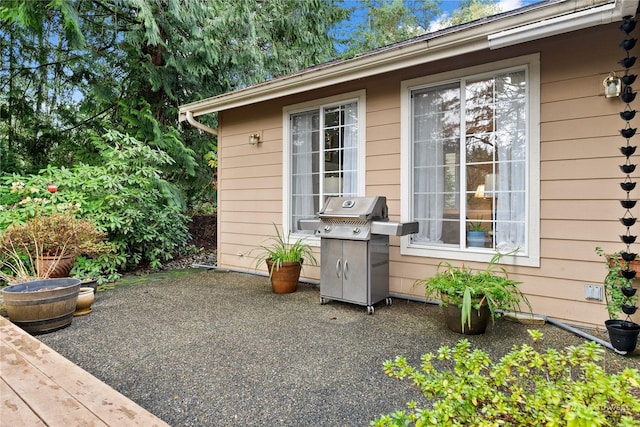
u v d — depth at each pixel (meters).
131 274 5.68
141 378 2.28
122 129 8.20
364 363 2.48
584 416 0.94
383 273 3.82
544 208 3.30
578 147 3.15
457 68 3.73
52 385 1.66
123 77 8.25
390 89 4.19
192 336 2.99
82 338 2.95
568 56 3.18
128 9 7.48
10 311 3.02
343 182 4.65
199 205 9.91
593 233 3.10
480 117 3.63
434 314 3.56
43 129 8.41
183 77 8.35
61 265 4.14
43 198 4.93
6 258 4.23
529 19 2.91
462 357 1.39
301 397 2.05
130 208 5.59
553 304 3.27
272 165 5.37
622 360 2.52
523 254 3.39
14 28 7.34
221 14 7.98
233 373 2.34
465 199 3.72
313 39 10.46
